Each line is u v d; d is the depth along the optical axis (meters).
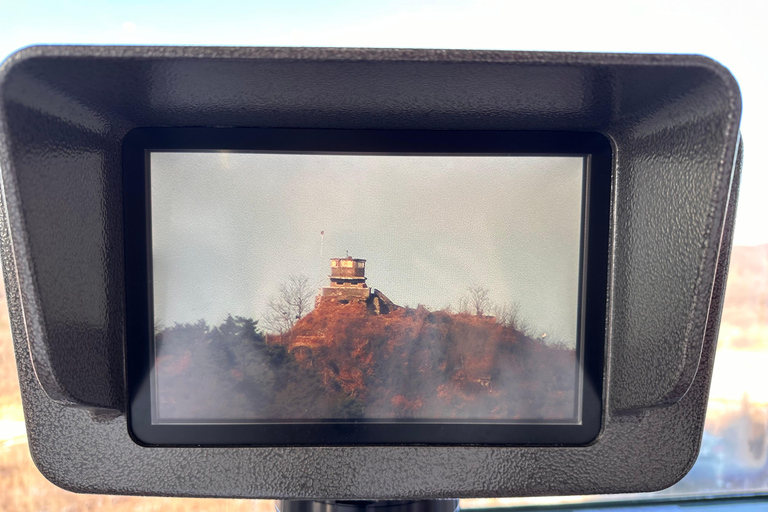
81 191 0.29
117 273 0.30
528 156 0.31
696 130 0.27
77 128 0.28
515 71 0.26
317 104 0.29
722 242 0.29
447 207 0.31
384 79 0.27
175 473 0.30
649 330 0.29
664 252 0.28
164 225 0.30
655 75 0.26
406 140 0.31
